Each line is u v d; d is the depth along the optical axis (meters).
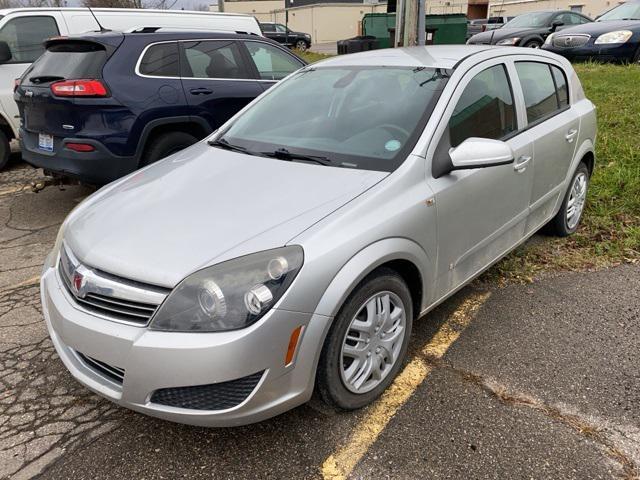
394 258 2.43
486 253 3.27
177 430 2.48
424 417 2.52
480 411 2.55
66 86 4.49
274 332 2.06
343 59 3.71
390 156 2.72
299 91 3.53
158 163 3.30
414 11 6.48
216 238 2.22
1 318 3.44
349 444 2.37
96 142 4.58
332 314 2.19
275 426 2.48
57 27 6.66
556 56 4.20
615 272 3.91
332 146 2.92
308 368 2.19
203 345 1.99
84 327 2.17
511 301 3.53
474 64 3.20
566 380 2.75
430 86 3.02
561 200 4.17
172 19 7.34
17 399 2.71
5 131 6.73
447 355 2.97
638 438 2.37
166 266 2.12
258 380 2.09
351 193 2.47
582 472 2.20
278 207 2.40
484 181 3.01
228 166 2.91
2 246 4.58
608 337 3.11
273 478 2.21
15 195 5.93
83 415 2.59
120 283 2.16
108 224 2.46
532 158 3.48
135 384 2.08
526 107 3.57
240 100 5.65
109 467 2.29
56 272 2.57
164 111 5.00
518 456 2.29
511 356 2.96
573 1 36.69
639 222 4.64
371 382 2.56
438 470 2.23
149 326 2.06
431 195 2.64
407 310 2.68
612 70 9.83
